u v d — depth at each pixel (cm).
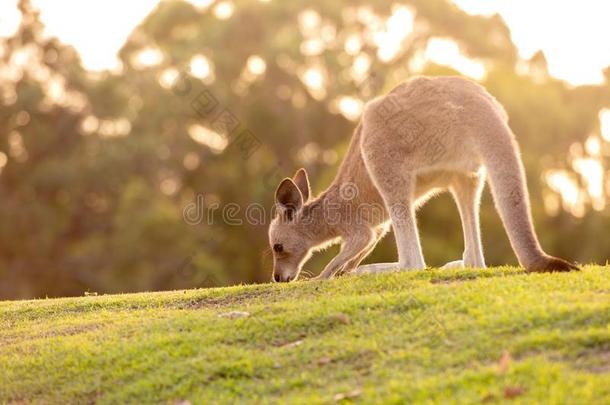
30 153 3591
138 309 1052
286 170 3362
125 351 836
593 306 741
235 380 740
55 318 1061
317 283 1016
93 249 3341
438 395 640
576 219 2934
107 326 954
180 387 743
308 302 900
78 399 774
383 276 973
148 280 3055
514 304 780
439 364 698
